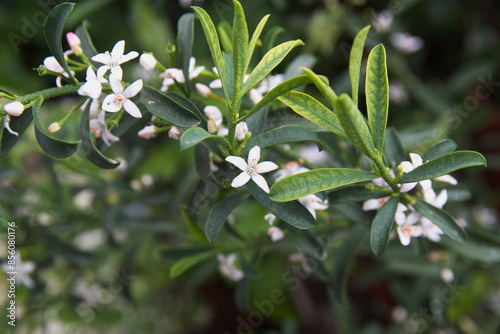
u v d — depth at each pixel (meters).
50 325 0.59
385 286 0.67
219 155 0.34
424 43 0.72
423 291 0.52
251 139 0.34
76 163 0.46
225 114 0.38
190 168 0.52
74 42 0.35
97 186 0.50
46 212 0.51
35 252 0.50
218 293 0.72
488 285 0.57
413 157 0.34
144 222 0.52
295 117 0.36
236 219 0.55
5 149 0.34
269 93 0.31
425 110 0.65
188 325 0.72
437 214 0.35
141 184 0.50
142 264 0.64
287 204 0.33
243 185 0.34
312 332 0.70
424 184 0.36
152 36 0.67
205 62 0.67
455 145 0.36
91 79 0.33
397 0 0.59
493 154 0.67
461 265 0.49
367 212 0.37
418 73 0.69
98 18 0.70
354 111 0.30
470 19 0.70
